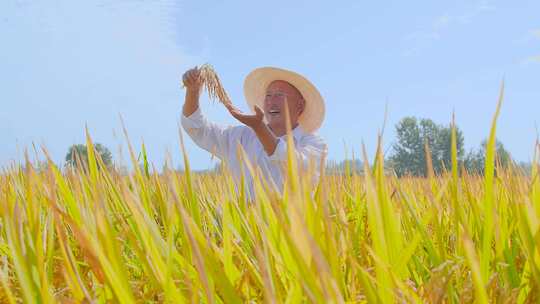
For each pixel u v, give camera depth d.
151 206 1.63
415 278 1.15
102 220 0.87
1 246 1.38
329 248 0.77
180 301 0.82
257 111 3.47
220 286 0.78
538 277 0.88
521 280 1.02
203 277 0.67
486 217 0.99
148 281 1.13
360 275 0.77
